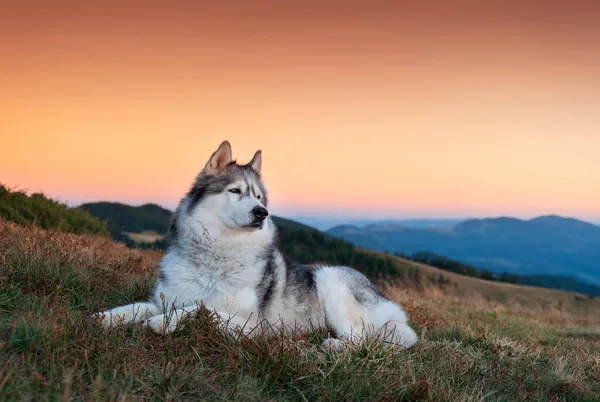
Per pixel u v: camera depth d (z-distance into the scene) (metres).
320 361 4.39
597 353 7.51
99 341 3.91
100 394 3.17
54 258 6.19
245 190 5.11
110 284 6.41
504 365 5.89
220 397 3.57
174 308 4.51
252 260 4.98
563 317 15.51
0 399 2.93
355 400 3.97
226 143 5.29
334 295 5.64
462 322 8.41
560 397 5.32
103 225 14.96
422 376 4.56
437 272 47.69
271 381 4.02
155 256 10.38
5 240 6.97
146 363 3.85
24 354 3.57
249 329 4.74
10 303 4.75
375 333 5.59
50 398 3.05
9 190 13.09
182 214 5.09
